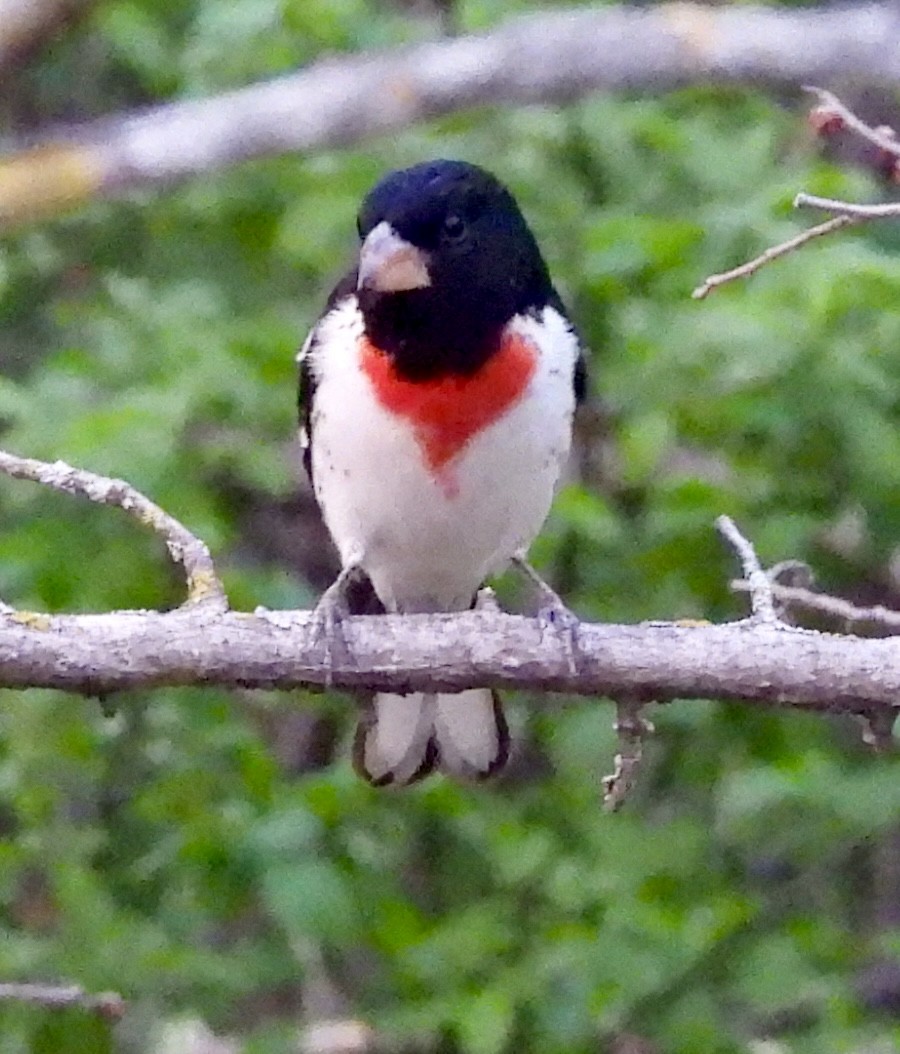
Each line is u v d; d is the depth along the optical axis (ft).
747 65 36.19
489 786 34.76
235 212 38.65
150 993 32.19
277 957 34.04
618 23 36.06
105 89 44.83
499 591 34.27
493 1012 31.14
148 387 33.42
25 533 33.01
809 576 26.37
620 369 33.76
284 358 33.96
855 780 32.01
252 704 36.27
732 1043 32.07
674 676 21.95
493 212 25.02
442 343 24.56
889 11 36.32
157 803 32.76
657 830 33.94
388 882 34.06
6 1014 31.22
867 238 36.27
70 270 40.63
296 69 38.47
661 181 36.73
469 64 35.83
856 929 36.06
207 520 32.65
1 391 33.81
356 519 25.80
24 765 32.71
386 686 22.00
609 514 33.12
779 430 31.78
